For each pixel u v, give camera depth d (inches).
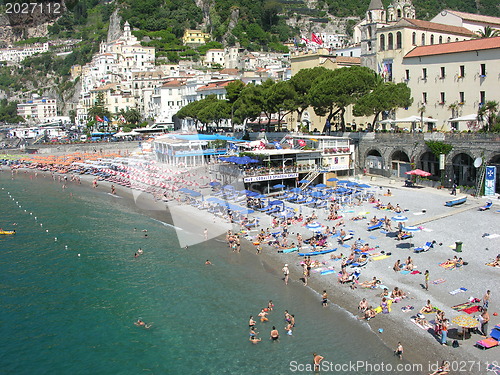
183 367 1381.6
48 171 5487.2
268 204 2878.9
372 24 4325.8
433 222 2439.7
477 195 2920.8
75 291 1926.7
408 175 3479.3
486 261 1919.3
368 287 1766.7
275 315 1643.7
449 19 4761.3
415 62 3914.9
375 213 2689.5
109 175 4771.2
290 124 5182.1
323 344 1444.4
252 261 2165.4
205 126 6264.8
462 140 3070.9
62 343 1544.0
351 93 3671.3
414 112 3951.8
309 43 5477.4
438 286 1723.7
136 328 1615.4
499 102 3292.3
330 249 2167.8
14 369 1414.9
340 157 3683.6
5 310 1775.3
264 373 1328.7
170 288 1915.6
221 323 1617.9
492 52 3329.2
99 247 2482.8
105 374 1376.7
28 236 2728.8
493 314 1493.6
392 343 1411.2
